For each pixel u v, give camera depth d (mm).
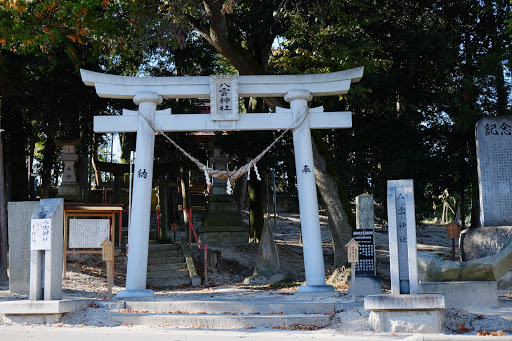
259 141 22766
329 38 18625
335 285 18016
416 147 21594
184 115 15500
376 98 21672
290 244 29141
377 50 20906
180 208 37875
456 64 22688
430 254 11984
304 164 15352
